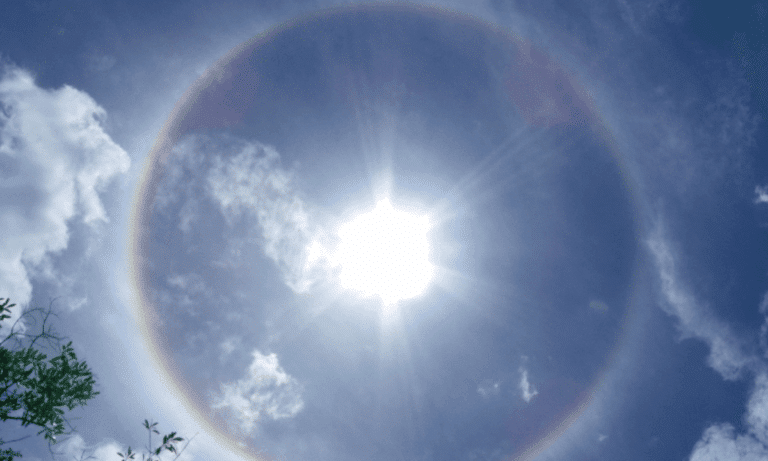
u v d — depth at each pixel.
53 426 9.16
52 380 9.04
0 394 8.64
